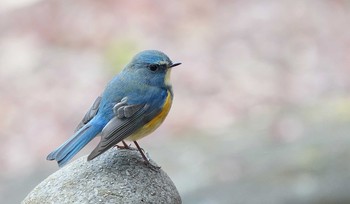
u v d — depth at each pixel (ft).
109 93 22.27
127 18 66.23
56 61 60.95
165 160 44.60
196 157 44.42
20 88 57.98
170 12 66.95
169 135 50.52
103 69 59.57
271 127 48.55
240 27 64.18
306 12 65.57
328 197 36.78
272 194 37.55
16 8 69.15
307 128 47.06
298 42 61.93
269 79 57.16
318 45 61.31
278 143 45.09
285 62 59.47
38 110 55.31
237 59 59.82
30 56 61.98
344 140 43.09
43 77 58.90
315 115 49.67
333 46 61.26
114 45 62.64
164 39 63.16
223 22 65.31
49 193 20.70
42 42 64.03
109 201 20.24
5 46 63.82
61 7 68.08
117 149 22.25
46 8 68.03
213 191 39.04
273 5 66.85
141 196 20.52
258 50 61.05
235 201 37.52
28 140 52.44
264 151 43.73
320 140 43.88
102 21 66.08
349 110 49.70
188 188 39.88
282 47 61.41
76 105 55.31
